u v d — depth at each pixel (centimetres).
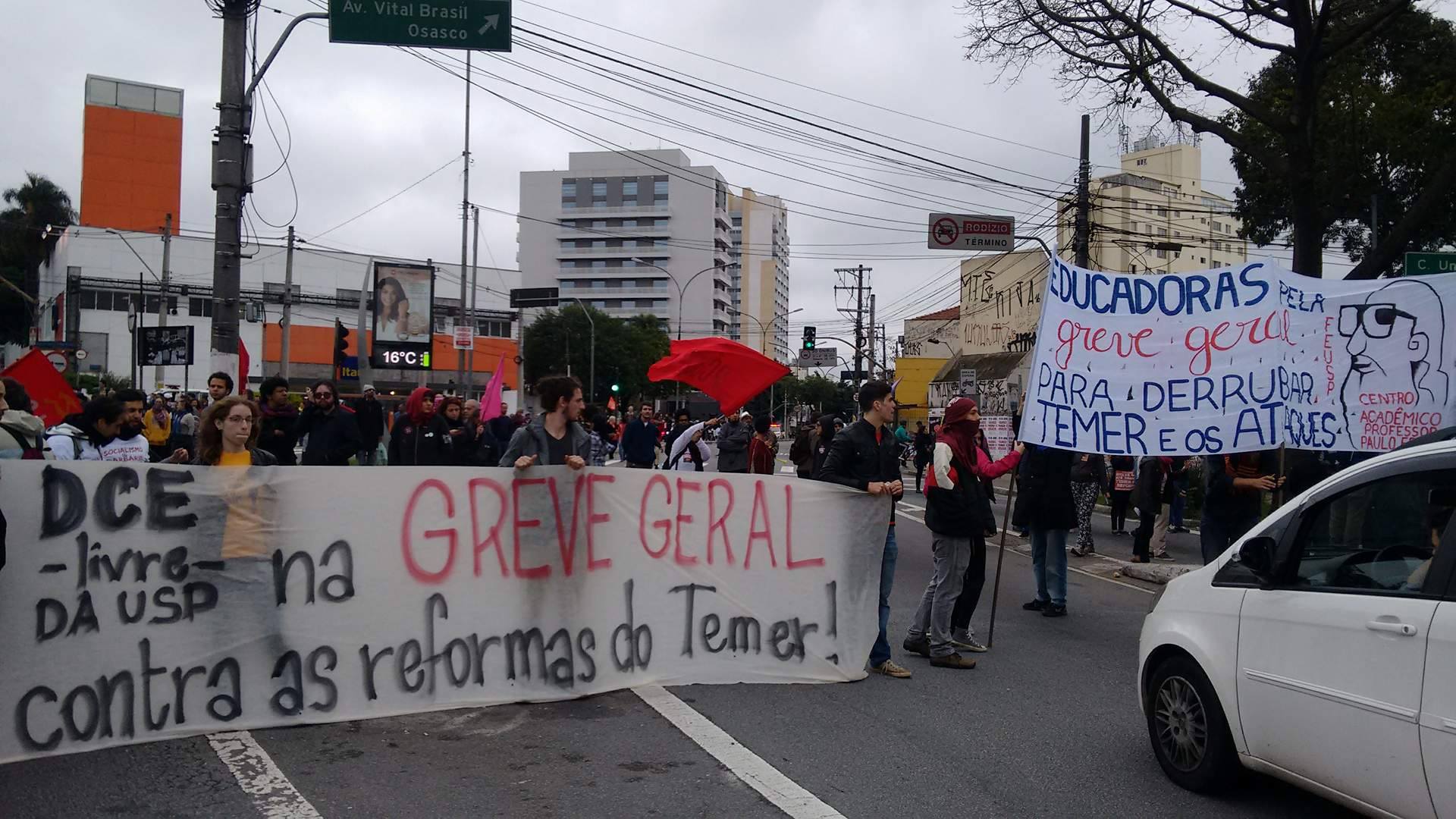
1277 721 443
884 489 707
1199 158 6253
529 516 618
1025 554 1488
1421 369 895
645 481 657
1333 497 444
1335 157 2302
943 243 2580
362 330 3609
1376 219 2334
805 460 1524
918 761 535
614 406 4012
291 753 515
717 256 12256
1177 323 820
